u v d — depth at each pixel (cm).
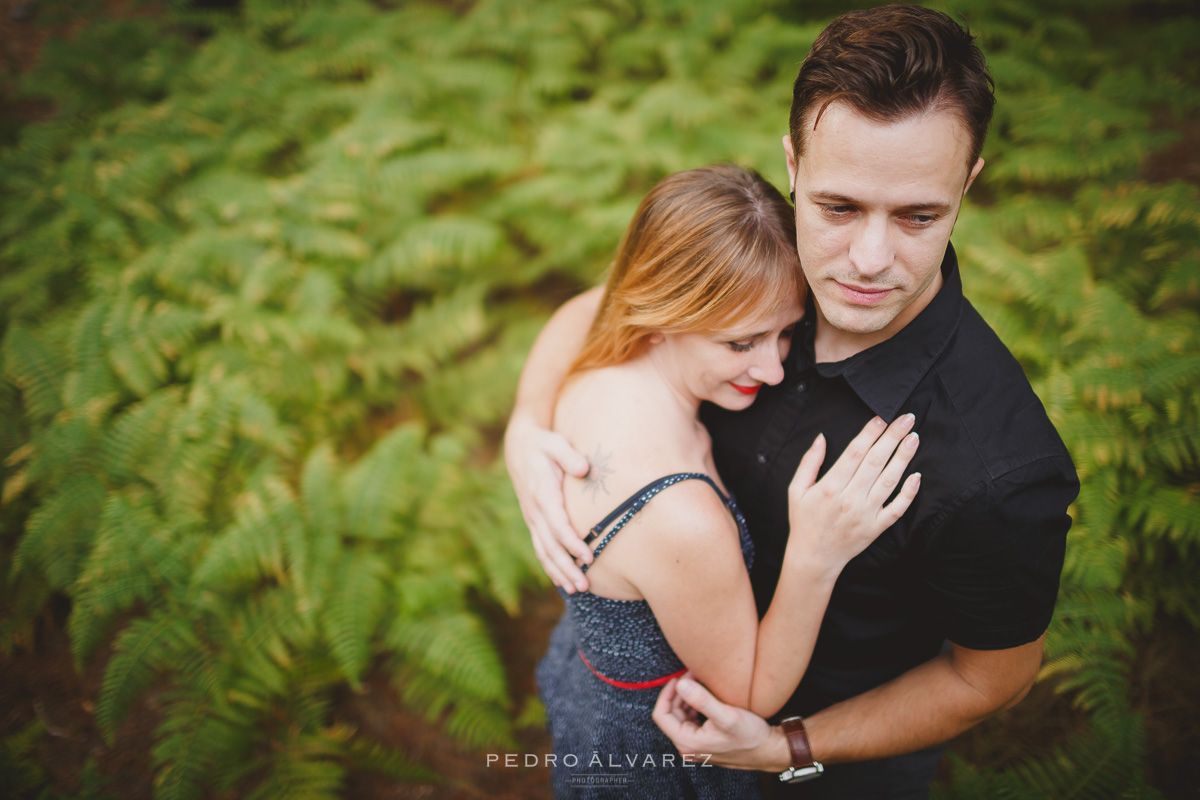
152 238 313
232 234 308
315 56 402
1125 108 319
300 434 287
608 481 111
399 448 266
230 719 215
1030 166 299
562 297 353
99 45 423
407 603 239
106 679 211
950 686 109
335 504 251
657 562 107
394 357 310
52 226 313
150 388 269
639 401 113
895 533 102
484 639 237
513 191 345
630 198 341
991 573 94
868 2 402
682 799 133
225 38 421
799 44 380
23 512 267
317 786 212
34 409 268
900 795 143
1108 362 228
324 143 344
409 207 338
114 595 227
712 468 122
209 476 254
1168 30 371
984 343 100
